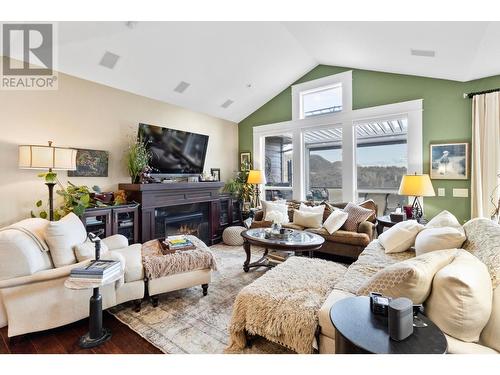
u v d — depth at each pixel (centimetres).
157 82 367
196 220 429
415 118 363
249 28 314
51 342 181
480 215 306
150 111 396
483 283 116
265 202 436
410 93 369
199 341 182
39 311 181
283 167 521
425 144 357
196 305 234
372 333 100
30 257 176
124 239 273
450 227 202
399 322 96
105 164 339
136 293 219
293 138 487
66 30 248
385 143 410
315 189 484
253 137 543
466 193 329
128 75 337
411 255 236
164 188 361
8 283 168
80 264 187
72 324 206
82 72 310
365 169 428
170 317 213
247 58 375
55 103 296
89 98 325
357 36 295
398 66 349
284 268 209
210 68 372
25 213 275
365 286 145
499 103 297
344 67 426
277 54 388
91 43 273
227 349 170
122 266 200
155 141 378
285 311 150
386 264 212
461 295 111
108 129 344
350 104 421
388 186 409
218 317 213
